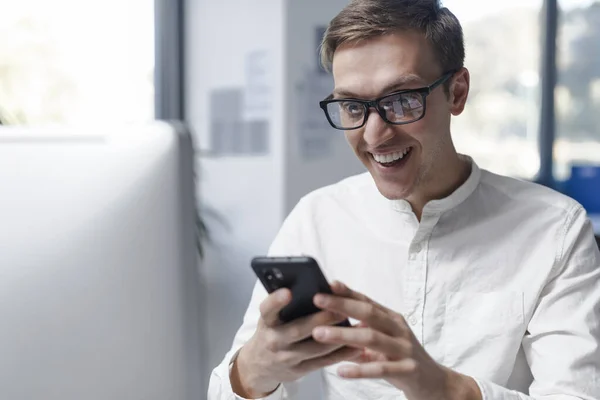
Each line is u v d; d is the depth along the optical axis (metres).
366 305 0.82
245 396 1.03
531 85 4.83
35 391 0.64
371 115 1.15
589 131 4.84
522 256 1.29
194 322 0.66
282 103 3.58
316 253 1.42
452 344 1.28
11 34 3.49
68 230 0.64
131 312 0.64
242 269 3.77
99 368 0.65
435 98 1.16
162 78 3.93
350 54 1.15
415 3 1.14
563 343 1.18
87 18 3.63
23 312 0.64
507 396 0.97
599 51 4.81
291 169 3.62
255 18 3.67
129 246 0.64
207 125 3.91
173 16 3.92
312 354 0.86
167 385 0.65
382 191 1.21
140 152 0.64
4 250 0.64
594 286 1.24
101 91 3.70
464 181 1.32
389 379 0.86
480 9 4.72
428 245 1.32
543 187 1.36
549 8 4.73
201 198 3.90
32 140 0.65
